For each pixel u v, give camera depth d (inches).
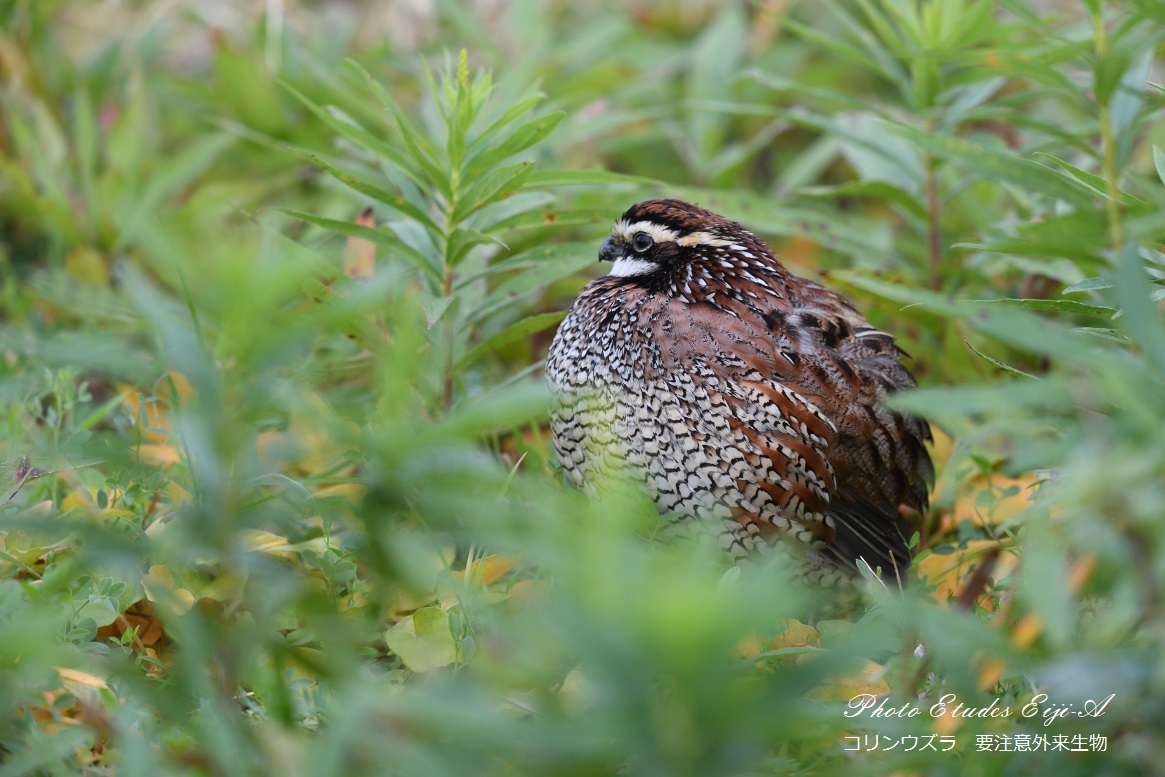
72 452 278.1
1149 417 178.5
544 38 533.3
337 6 608.1
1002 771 196.7
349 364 341.1
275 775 197.2
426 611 257.9
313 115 489.4
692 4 608.4
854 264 456.8
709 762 160.6
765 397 302.7
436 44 548.4
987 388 196.2
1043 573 185.3
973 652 202.8
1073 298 333.1
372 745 184.7
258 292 187.5
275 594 210.5
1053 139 382.0
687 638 153.7
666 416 305.1
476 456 270.4
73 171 483.5
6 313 442.9
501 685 211.8
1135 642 219.3
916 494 341.1
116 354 254.8
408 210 333.4
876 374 327.0
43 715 238.8
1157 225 246.5
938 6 379.6
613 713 159.2
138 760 194.4
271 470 285.1
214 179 502.9
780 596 158.1
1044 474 276.1
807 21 593.3
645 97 544.1
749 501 304.7
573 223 351.3
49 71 512.7
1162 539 182.9
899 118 414.9
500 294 350.0
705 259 324.5
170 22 567.2
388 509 213.9
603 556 171.9
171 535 215.0
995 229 382.3
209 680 205.8
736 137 557.9
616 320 313.9
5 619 236.1
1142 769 190.2
